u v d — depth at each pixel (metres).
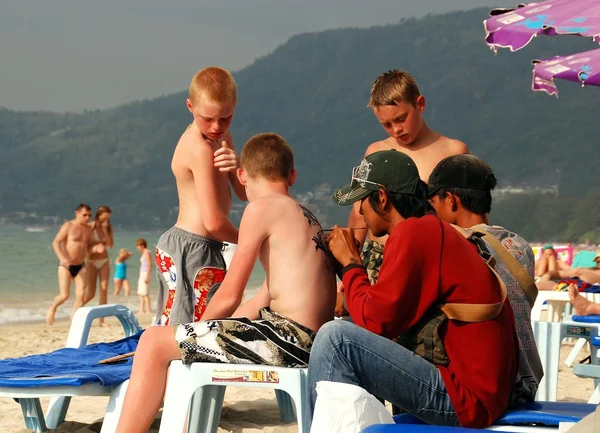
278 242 5.05
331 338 4.05
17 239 130.50
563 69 6.11
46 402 8.72
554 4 6.36
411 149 6.83
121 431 4.76
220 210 6.17
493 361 4.00
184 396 4.74
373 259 5.92
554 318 13.76
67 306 34.12
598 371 5.45
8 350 15.57
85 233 22.25
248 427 7.22
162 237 6.46
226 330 4.84
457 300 4.02
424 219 4.14
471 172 4.72
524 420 4.04
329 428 3.60
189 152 6.22
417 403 4.08
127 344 7.21
